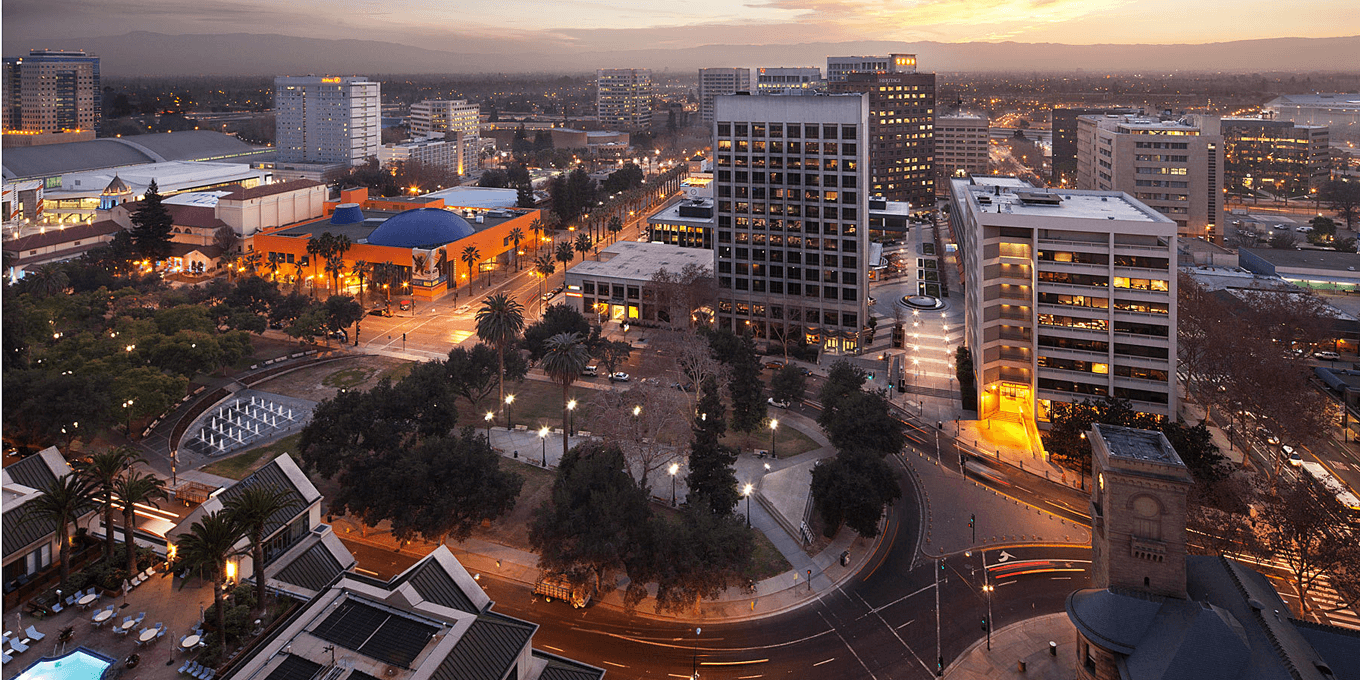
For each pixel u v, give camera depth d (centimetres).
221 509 7450
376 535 10138
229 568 7281
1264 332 14412
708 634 8438
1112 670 6519
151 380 12725
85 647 6469
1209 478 10419
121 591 7175
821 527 10606
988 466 12406
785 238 17912
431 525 9194
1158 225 12450
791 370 14162
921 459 12650
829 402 12600
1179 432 10894
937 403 14975
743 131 17712
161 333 15562
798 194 17588
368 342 18562
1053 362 13438
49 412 11381
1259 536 9188
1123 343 12912
